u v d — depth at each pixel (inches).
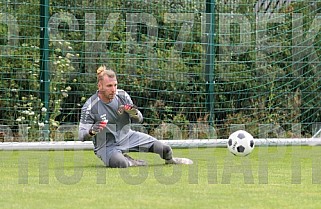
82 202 409.7
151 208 391.5
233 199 426.3
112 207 393.4
